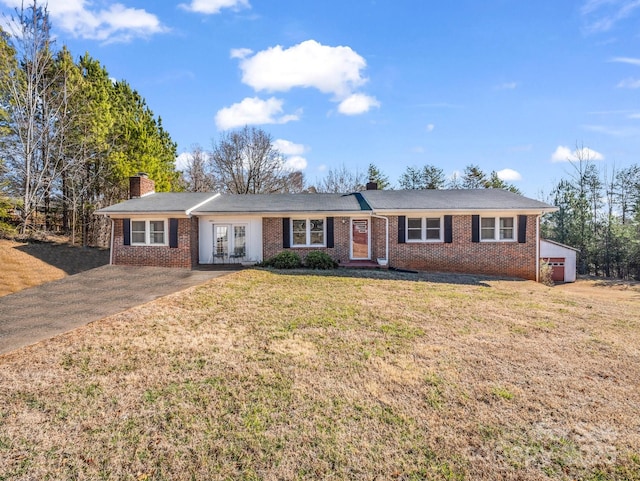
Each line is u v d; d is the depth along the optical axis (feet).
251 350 19.61
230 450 11.54
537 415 13.79
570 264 81.25
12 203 67.77
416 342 21.26
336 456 11.32
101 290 35.32
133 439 12.02
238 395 14.90
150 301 30.32
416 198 59.72
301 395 14.97
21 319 25.70
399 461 11.12
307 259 50.52
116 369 17.04
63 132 72.59
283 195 67.72
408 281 41.60
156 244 53.72
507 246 53.57
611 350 20.72
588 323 26.37
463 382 16.35
